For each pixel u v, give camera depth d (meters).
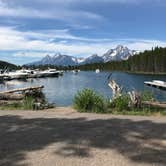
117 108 12.86
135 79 85.75
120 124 9.27
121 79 85.19
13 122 9.77
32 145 7.00
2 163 5.84
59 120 10.09
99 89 44.47
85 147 6.81
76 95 13.91
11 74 82.81
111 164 5.75
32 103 14.12
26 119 10.34
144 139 7.45
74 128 8.72
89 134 7.96
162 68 150.88
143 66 164.00
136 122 9.61
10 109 13.60
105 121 9.82
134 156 6.20
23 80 79.00
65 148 6.75
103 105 12.84
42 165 5.72
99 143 7.11
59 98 32.69
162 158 6.08
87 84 60.72
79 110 12.70
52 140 7.41
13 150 6.64
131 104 13.02
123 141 7.27
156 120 10.00
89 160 5.97
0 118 10.59
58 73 104.75
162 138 7.54
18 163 5.83
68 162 5.87
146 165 5.71
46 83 65.81
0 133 8.20
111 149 6.65
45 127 8.91
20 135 7.95
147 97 15.84
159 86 50.75
